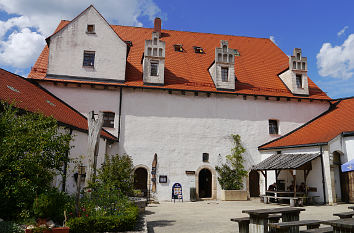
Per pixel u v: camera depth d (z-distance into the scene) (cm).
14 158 821
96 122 1268
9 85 1474
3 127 851
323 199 1830
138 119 2178
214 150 2253
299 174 2062
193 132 2244
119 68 2230
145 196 2075
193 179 2172
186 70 2498
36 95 1681
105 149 1966
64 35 2194
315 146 1911
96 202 1033
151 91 2238
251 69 2714
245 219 856
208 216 1320
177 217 1288
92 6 2288
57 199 791
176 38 2962
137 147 2141
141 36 2859
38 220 770
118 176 1460
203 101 2311
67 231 745
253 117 2370
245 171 2241
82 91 2128
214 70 2411
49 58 2128
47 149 899
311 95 2527
